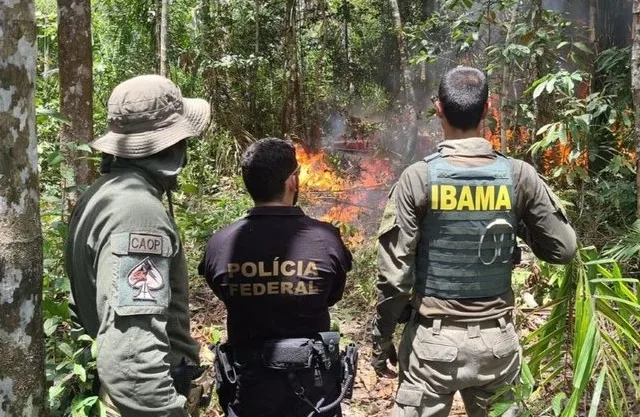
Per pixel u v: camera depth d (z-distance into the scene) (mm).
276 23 10258
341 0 11141
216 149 9039
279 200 2172
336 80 10828
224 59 9273
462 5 5828
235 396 2129
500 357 2311
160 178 1847
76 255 1772
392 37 10703
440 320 2311
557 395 2402
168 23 9531
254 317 2092
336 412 2119
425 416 2377
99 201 1727
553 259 2365
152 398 1583
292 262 2082
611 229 4934
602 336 2449
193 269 5438
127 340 1581
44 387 1669
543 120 5809
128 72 9352
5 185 1547
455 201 2244
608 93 5660
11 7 1524
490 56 5906
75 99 5156
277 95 10148
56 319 2346
